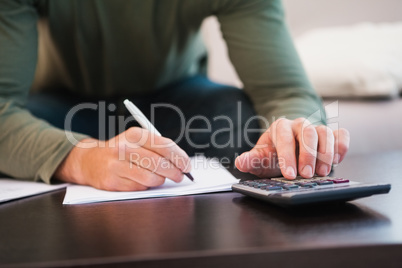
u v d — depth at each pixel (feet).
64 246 1.42
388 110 5.00
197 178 2.44
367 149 4.57
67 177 2.64
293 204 1.65
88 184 2.49
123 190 2.25
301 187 1.85
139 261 1.26
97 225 1.66
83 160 2.51
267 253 1.28
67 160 2.62
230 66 6.98
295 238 1.38
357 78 5.62
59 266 1.25
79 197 2.13
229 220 1.64
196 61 5.17
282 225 1.54
